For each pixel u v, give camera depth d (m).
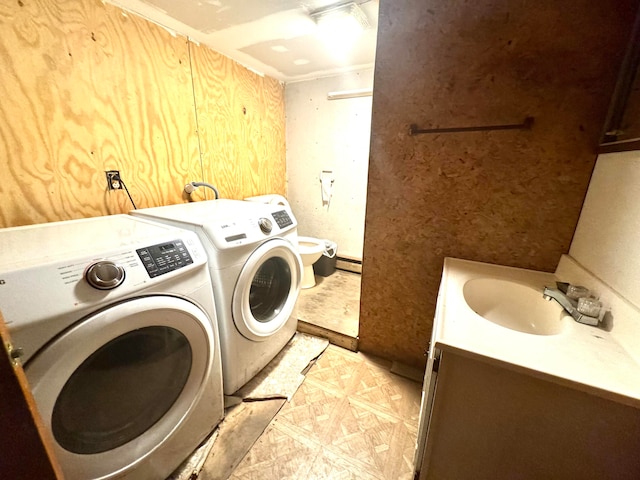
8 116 1.02
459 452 0.76
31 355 0.59
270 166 2.66
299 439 1.17
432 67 1.19
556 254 1.15
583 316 0.79
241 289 1.21
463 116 1.18
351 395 1.40
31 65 1.05
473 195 1.24
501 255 1.25
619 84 0.90
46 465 0.40
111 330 0.71
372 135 1.38
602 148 0.95
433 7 1.13
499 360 0.63
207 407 1.09
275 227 1.42
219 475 1.03
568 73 0.99
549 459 0.67
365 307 1.64
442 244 1.36
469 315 0.81
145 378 0.86
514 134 1.12
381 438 1.17
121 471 0.79
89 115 1.25
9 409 0.36
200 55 1.78
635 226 0.72
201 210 1.45
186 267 0.92
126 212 1.46
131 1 1.31
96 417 0.76
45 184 1.14
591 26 0.93
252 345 1.37
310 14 1.46
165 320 0.84
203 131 1.87
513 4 1.01
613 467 0.61
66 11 1.12
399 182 1.38
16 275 0.59
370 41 1.79
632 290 0.70
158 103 1.55
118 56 1.33
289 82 2.65
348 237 2.81
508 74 1.08
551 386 0.62
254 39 1.74
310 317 1.94
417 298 1.49
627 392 0.54
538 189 1.13
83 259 0.70
